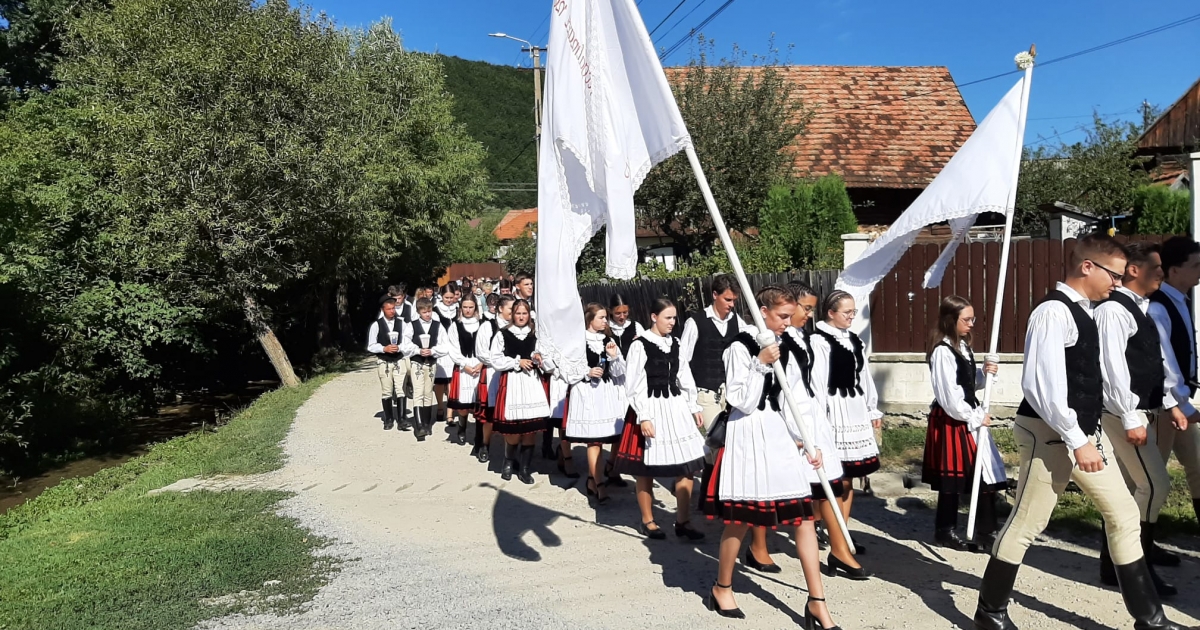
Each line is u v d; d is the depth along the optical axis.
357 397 14.14
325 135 15.69
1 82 20.66
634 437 5.64
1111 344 3.79
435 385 11.04
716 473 4.19
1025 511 3.77
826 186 11.42
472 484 7.42
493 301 10.48
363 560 5.31
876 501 6.29
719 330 5.91
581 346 4.24
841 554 4.74
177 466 9.11
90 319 13.61
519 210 60.47
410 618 4.35
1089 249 3.74
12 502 10.36
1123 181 16.72
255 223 14.63
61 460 12.52
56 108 16.20
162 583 4.88
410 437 10.00
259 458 8.98
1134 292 4.38
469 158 23.89
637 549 5.41
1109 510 3.66
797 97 18.64
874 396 5.35
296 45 15.48
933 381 4.95
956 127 17.91
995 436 7.89
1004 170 4.99
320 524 6.19
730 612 4.20
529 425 7.26
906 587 4.55
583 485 7.26
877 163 16.70
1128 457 4.22
